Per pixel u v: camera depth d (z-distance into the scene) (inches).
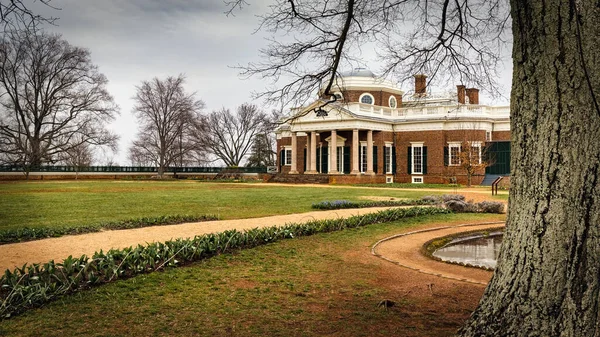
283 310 286.0
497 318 183.5
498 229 663.1
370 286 346.9
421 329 253.8
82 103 2450.8
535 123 177.6
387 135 2108.8
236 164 3422.7
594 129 165.5
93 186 1697.8
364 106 2053.4
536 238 174.9
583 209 165.8
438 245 549.3
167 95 2785.4
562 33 168.6
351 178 1931.6
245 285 342.0
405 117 2116.1
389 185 1795.0
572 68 167.5
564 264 167.9
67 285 306.7
